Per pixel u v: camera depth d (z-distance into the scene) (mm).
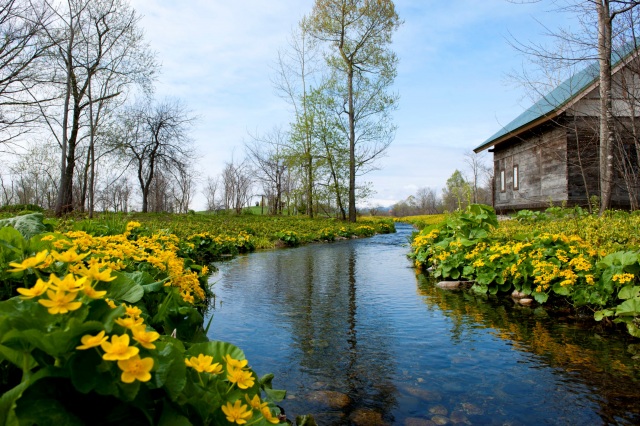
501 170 20000
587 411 2320
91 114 17500
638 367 2914
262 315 4453
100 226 6664
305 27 26359
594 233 6094
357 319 4301
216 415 1279
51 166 29203
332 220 25656
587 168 13570
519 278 5281
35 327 1109
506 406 2400
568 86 14367
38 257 1304
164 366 1148
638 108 10328
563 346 3400
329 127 26438
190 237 10258
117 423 1094
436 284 6441
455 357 3188
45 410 992
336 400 2488
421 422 2229
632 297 3744
